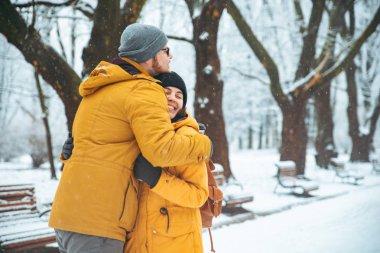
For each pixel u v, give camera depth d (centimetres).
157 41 179
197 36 866
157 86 167
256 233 531
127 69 172
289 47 1616
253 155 2761
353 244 455
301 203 791
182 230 173
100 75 165
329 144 1616
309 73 1176
